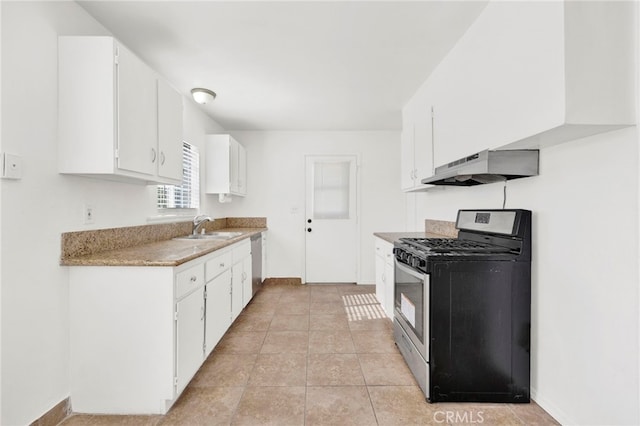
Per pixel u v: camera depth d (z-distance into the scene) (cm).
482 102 179
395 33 203
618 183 125
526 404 170
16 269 137
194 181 341
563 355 151
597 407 134
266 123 414
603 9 120
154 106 197
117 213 206
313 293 402
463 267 170
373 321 298
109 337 162
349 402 172
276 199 452
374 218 454
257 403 172
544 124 129
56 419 154
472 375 171
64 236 161
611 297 128
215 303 225
